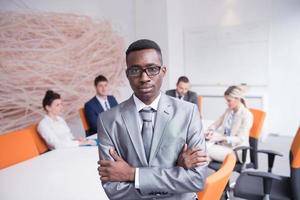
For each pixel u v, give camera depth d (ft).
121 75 16.58
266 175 5.75
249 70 15.79
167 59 17.02
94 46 14.78
